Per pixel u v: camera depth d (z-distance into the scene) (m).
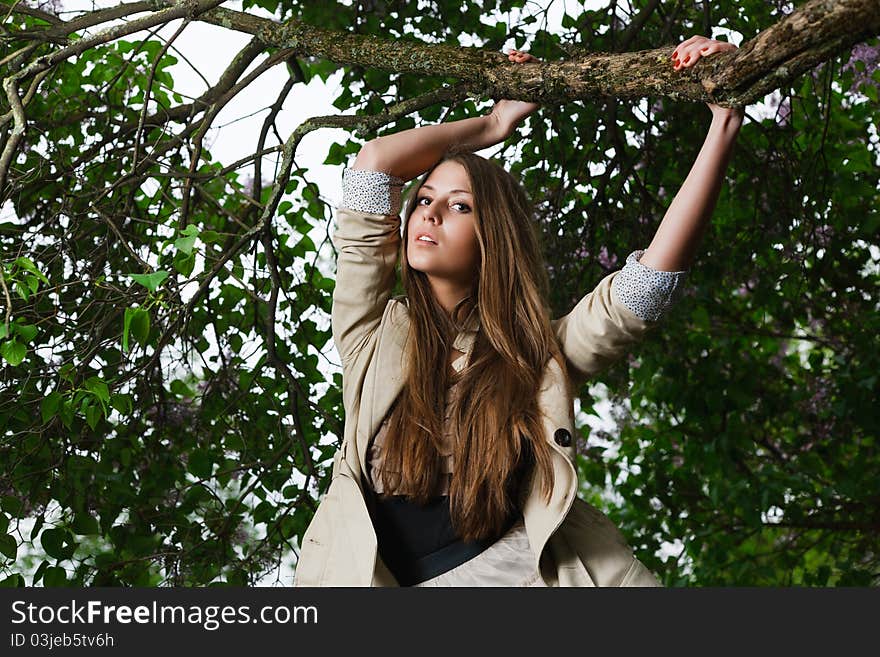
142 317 2.09
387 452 2.06
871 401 5.07
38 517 3.40
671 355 5.22
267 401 3.98
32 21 3.74
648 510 5.60
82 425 3.54
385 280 2.23
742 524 5.61
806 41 1.74
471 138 2.34
